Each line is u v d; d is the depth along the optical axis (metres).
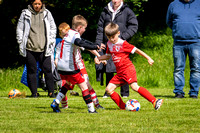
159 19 49.00
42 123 11.74
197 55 22.42
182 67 22.83
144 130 10.43
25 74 24.80
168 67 39.56
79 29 14.72
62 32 15.37
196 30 22.33
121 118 12.84
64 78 14.52
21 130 10.44
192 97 22.70
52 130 10.45
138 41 44.16
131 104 15.09
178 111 14.92
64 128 10.78
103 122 11.95
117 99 15.71
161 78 36.84
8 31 40.44
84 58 39.50
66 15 39.97
